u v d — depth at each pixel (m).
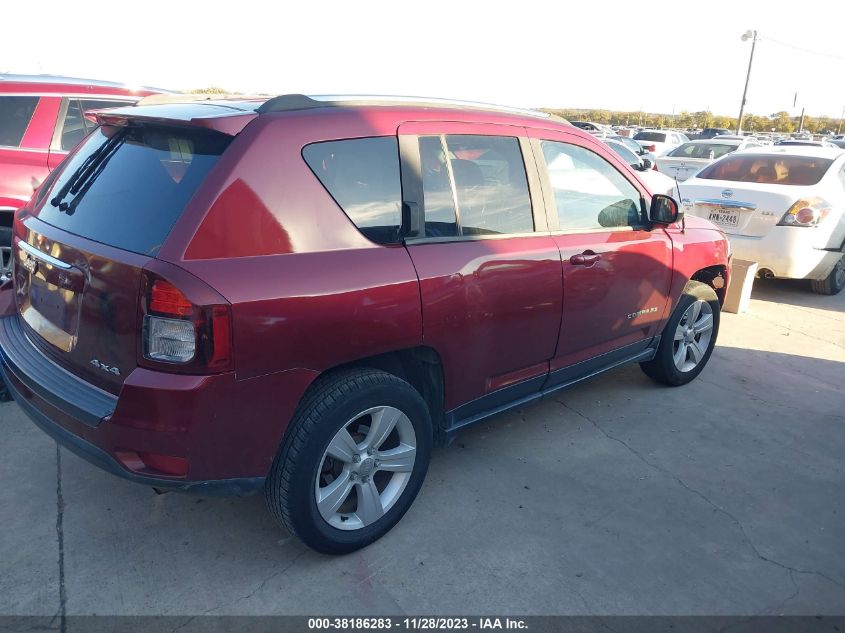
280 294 2.40
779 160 7.63
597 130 23.80
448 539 3.03
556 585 2.77
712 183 7.56
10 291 3.40
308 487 2.61
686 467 3.76
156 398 2.25
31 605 2.53
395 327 2.75
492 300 3.16
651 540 3.09
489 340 3.22
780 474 3.74
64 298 2.59
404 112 2.97
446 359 3.04
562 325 3.61
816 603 2.75
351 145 2.74
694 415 4.43
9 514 3.04
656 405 4.55
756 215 7.04
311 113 2.67
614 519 3.24
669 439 4.07
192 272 2.25
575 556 2.95
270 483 2.62
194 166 2.46
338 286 2.56
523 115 3.54
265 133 2.51
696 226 4.68
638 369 5.23
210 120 2.46
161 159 2.60
